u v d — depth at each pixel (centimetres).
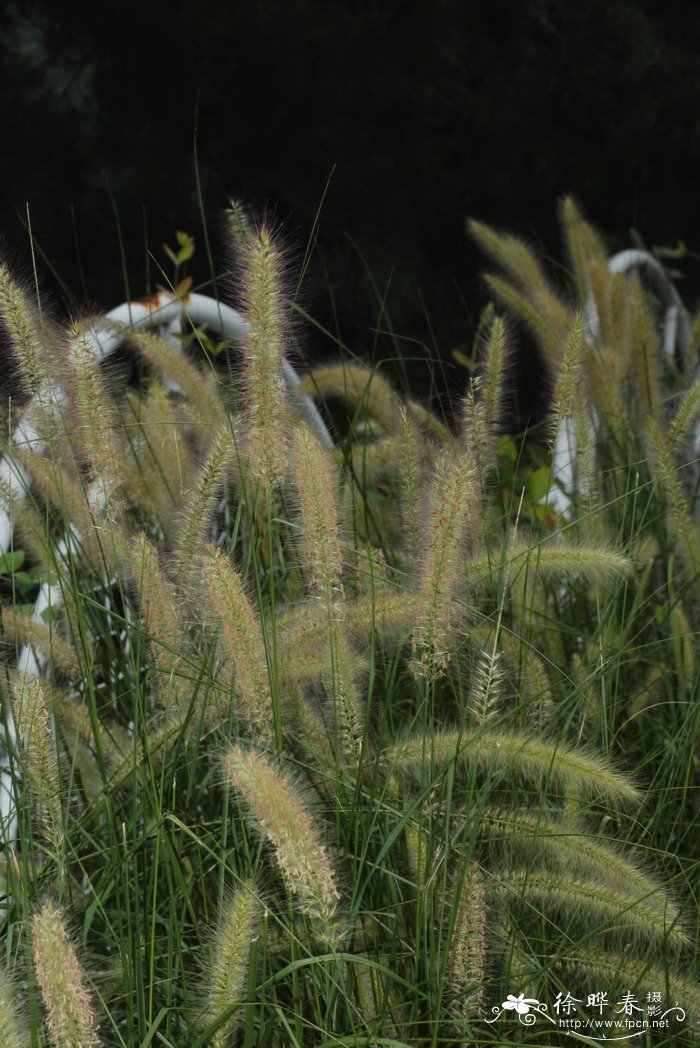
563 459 286
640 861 240
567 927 239
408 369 347
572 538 262
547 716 249
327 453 244
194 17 676
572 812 242
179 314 277
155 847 228
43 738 229
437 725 246
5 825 234
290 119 721
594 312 301
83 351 242
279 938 233
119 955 232
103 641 252
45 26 705
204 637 238
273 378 237
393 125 748
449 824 234
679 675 261
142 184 668
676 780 251
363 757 235
